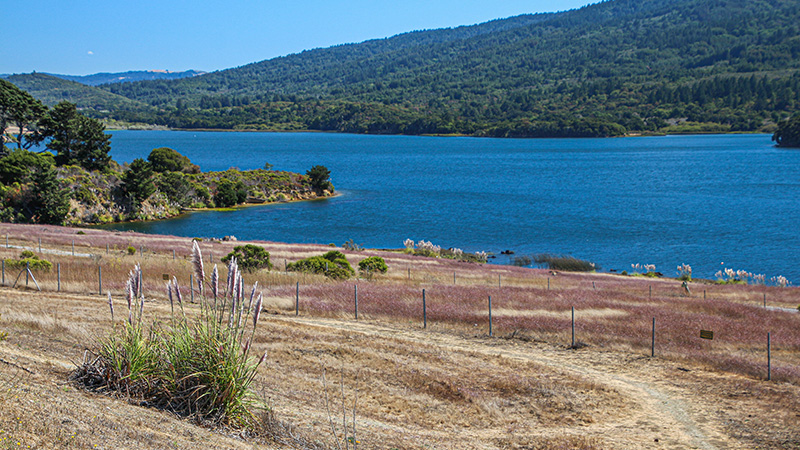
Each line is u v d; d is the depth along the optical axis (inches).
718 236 2657.5
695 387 583.8
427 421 457.4
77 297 885.8
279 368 557.0
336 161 7618.1
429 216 3351.4
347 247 2105.1
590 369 645.9
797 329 868.0
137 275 358.6
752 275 1738.4
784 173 5605.3
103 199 3088.1
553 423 476.4
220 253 1622.8
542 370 626.5
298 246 2011.6
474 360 648.4
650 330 792.3
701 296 1282.0
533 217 3294.8
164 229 2888.8
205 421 333.1
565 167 6633.9
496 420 472.4
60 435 260.2
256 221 3174.2
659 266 2076.8
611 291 1235.2
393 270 1472.7
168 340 360.8
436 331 800.3
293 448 335.3
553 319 841.5
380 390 522.9
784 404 527.8
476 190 4653.1
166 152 4308.6
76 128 3442.4
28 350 463.2
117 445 267.4
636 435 454.0
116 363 352.2
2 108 3282.5
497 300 990.4
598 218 3228.3
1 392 296.4
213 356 347.9
